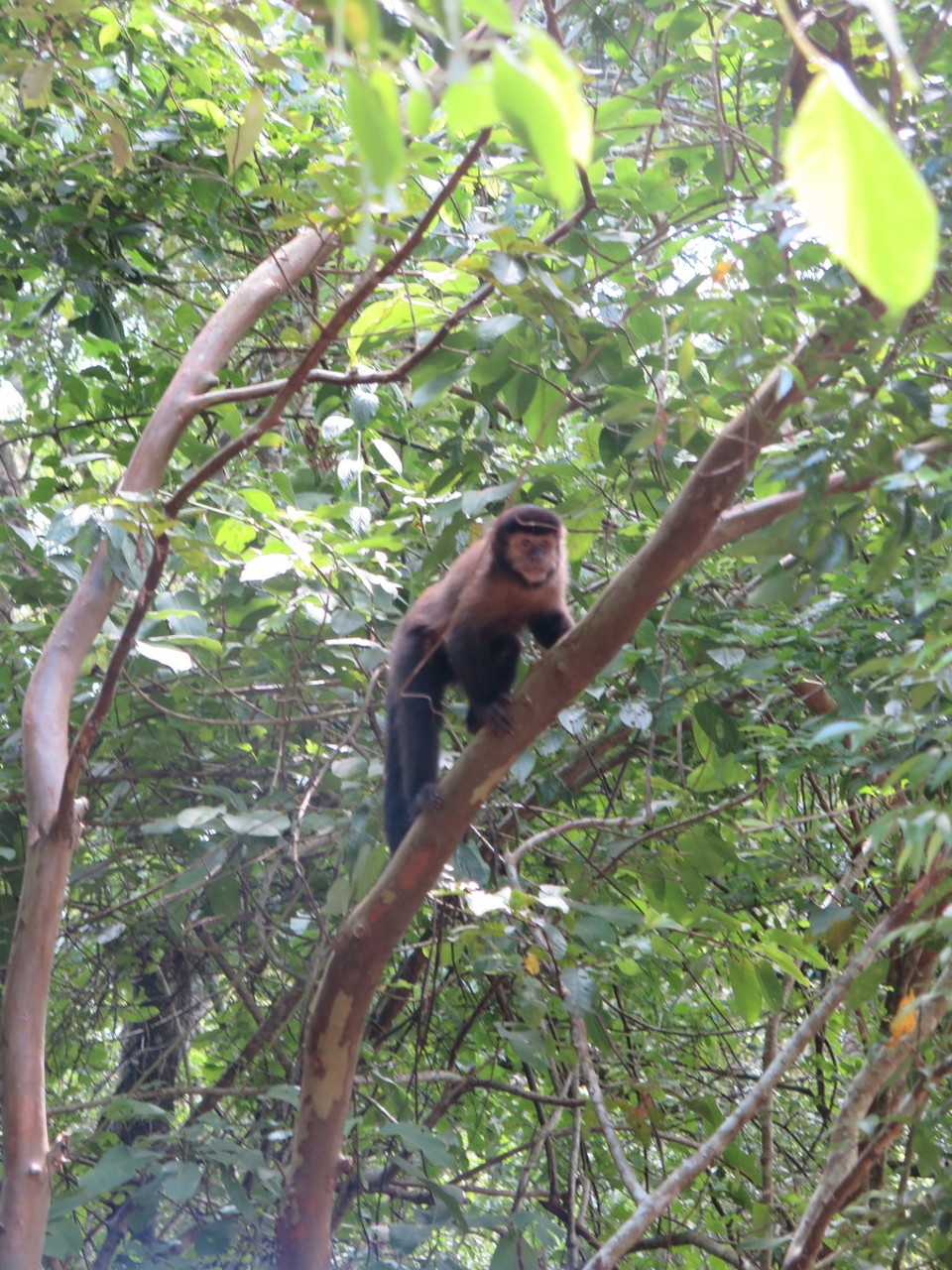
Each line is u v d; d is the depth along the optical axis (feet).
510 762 20.21
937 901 21.21
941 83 25.81
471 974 33.58
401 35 17.51
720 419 20.16
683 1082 33.35
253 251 39.29
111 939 30.81
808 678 28.22
